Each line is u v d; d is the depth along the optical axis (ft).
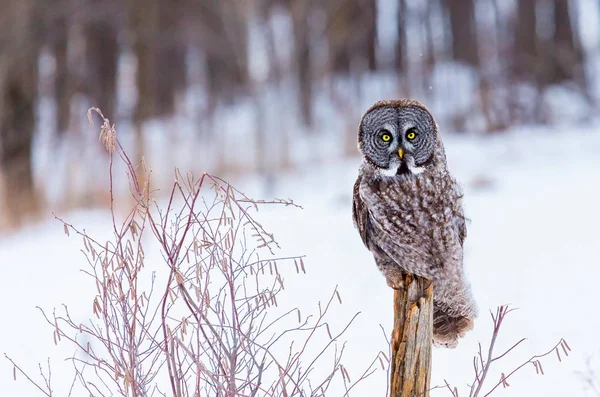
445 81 122.52
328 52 115.44
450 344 26.09
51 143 105.70
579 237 50.75
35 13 102.53
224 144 100.58
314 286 43.70
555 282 42.68
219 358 18.90
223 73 126.41
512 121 106.93
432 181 24.82
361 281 43.83
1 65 95.50
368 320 37.63
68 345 37.55
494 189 69.21
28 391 31.96
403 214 24.95
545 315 37.83
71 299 45.91
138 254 19.03
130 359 18.98
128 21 109.81
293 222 60.54
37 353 36.88
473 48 124.06
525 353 33.30
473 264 47.52
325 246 52.08
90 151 98.32
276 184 80.84
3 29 97.71
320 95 121.60
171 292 19.20
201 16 123.54
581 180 69.21
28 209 85.15
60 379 32.91
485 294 42.09
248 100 121.39
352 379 30.32
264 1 109.19
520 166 80.18
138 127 99.60
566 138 95.81
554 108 112.16
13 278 52.60
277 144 98.58
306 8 111.75
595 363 30.89
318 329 36.29
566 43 121.29
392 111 25.20
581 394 28.07
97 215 77.10
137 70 106.73
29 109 97.25
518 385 29.66
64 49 111.55
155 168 96.07
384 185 24.99
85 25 114.32
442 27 130.41
